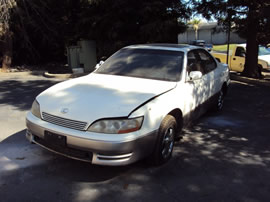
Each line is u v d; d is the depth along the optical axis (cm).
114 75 466
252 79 1094
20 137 473
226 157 425
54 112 347
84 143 320
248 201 315
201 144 473
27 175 354
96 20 1296
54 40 1584
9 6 1295
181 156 423
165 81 433
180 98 413
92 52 1305
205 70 555
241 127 564
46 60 1739
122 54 521
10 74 1253
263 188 342
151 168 381
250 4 1016
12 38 1453
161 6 1218
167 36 1260
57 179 347
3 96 780
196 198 317
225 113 659
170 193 325
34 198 308
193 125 570
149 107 348
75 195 316
